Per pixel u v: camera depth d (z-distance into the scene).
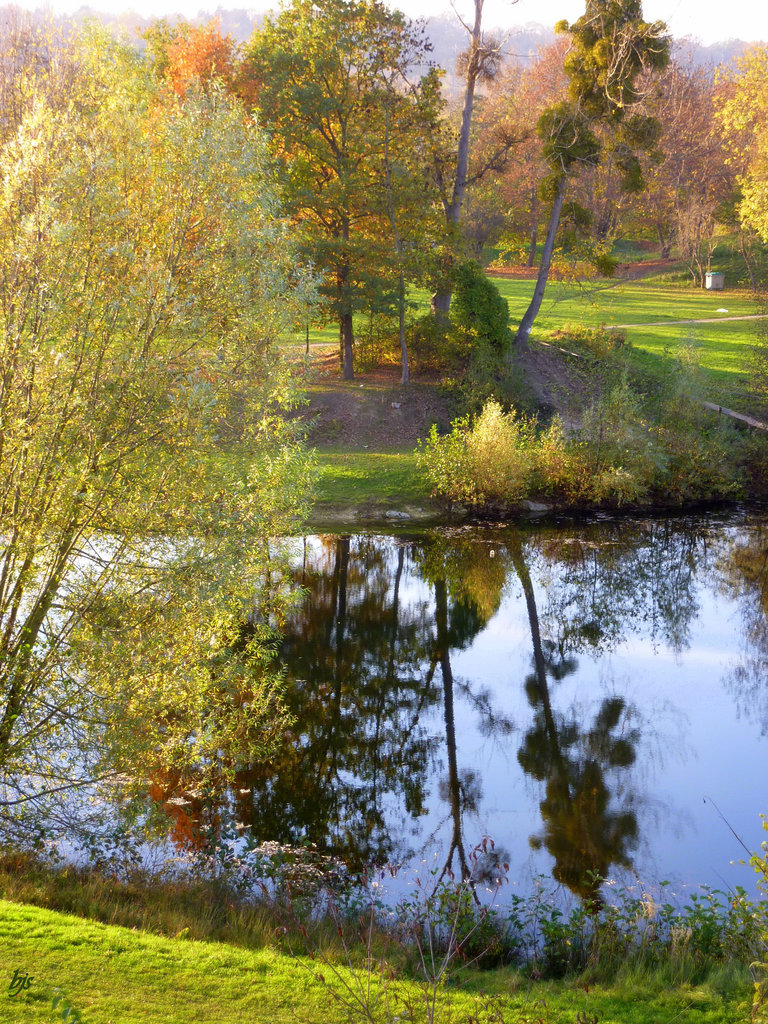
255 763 13.80
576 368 37.59
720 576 25.36
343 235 34.97
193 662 12.01
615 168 37.88
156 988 6.53
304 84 34.62
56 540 10.45
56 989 6.25
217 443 12.12
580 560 26.39
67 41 11.86
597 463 31.34
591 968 8.02
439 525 29.22
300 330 13.67
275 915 9.10
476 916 8.95
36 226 9.98
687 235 64.88
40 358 9.76
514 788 13.28
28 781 11.41
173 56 38.53
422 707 16.38
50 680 10.68
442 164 37.09
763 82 44.34
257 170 12.76
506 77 74.56
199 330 11.27
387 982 6.79
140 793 11.66
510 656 19.31
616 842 11.61
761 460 32.75
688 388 32.44
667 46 33.09
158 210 11.84
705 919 8.82
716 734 15.39
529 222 68.62
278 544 19.97
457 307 36.03
